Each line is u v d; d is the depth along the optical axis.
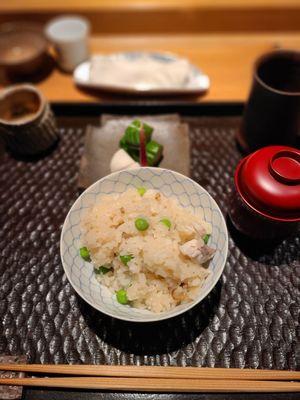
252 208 0.21
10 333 0.21
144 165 0.27
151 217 0.22
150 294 0.21
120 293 0.21
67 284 0.23
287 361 0.20
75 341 0.21
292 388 0.19
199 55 0.38
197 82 0.34
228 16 0.40
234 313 0.22
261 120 0.25
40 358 0.21
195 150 0.29
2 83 0.37
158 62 0.35
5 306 0.22
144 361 0.21
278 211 0.20
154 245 0.21
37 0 0.42
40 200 0.27
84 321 0.22
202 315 0.22
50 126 0.29
